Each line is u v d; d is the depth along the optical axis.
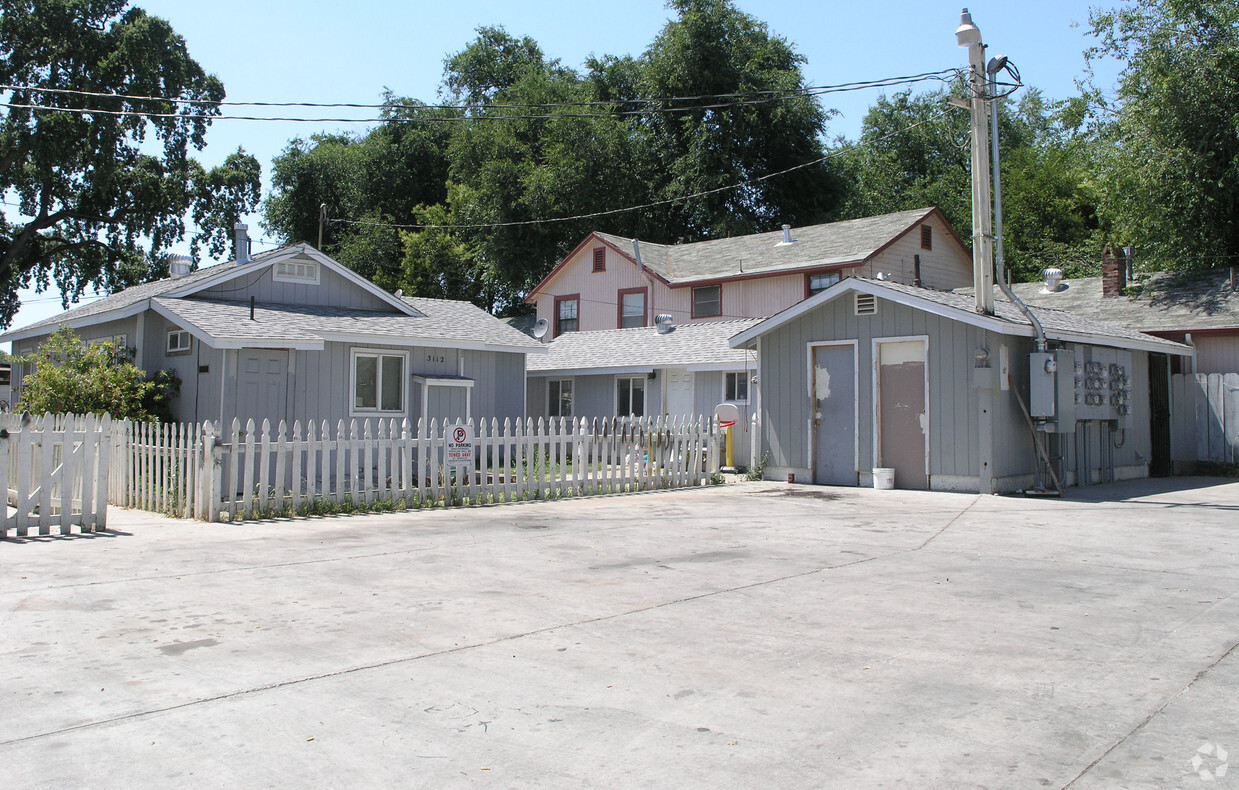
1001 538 9.98
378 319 20.11
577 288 35.50
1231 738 4.09
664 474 16.19
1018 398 14.59
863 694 4.71
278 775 3.73
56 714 4.42
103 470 10.50
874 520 11.54
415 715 4.43
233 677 5.00
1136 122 26.36
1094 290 24.94
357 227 53.03
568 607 6.65
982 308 14.34
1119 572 7.95
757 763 3.84
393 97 57.12
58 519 10.17
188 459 11.88
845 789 3.59
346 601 6.84
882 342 15.64
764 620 6.26
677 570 8.10
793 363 16.98
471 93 60.94
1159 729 4.20
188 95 33.91
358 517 12.00
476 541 9.79
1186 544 9.45
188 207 38.03
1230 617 6.29
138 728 4.25
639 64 48.34
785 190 43.31
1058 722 4.30
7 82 30.47
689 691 4.78
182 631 5.95
